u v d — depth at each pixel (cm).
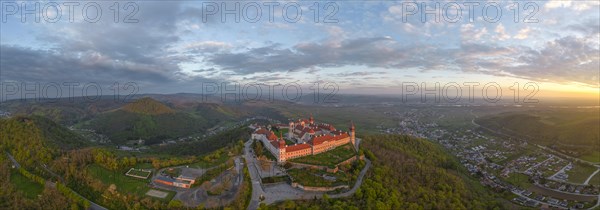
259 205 19850
